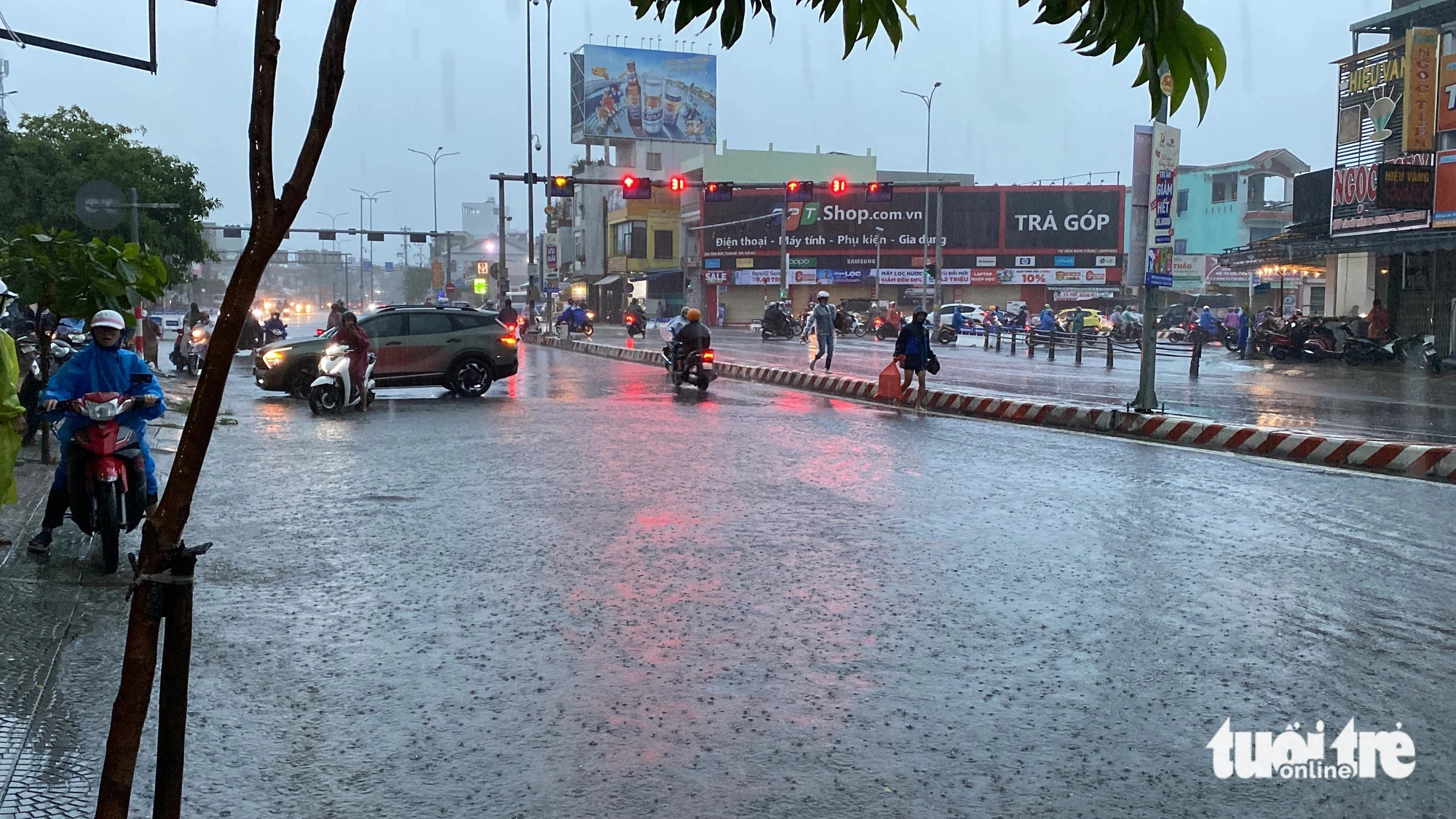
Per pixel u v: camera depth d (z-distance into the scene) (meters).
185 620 1.90
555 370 27.52
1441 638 5.72
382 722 4.58
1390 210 28.36
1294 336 31.39
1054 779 4.05
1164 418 14.18
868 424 15.52
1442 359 27.20
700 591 6.59
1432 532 8.30
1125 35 1.80
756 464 11.50
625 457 11.98
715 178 71.44
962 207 69.94
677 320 23.17
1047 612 6.17
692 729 4.51
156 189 35.00
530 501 9.43
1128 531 8.31
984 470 11.27
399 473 10.91
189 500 1.85
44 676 5.05
